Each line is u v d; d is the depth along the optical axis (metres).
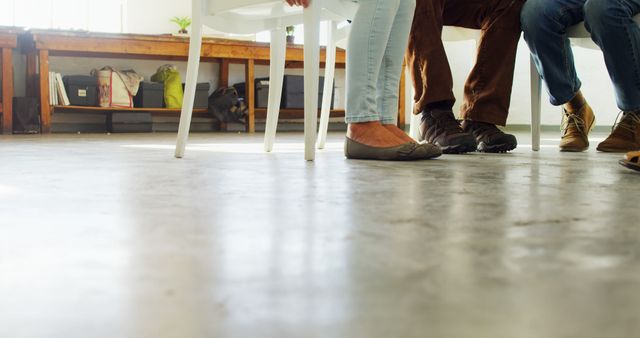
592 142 3.20
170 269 0.48
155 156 1.83
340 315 0.37
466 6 2.12
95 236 0.61
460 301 0.40
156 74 5.16
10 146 2.45
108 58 5.28
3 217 0.72
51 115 4.97
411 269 0.48
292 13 2.00
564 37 2.08
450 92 1.93
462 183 1.10
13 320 0.36
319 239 0.60
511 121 5.62
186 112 1.77
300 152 2.04
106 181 1.12
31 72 4.87
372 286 0.43
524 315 0.37
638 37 1.94
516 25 2.05
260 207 0.81
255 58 5.06
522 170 1.37
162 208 0.80
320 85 5.54
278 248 0.56
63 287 0.43
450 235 0.62
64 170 1.34
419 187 1.04
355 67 1.65
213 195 0.93
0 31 4.28
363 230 0.65
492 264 0.50
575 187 1.05
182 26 5.40
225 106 5.17
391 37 1.71
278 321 0.36
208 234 0.63
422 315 0.37
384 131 1.66
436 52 1.92
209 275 0.47
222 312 0.38
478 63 2.07
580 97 2.22
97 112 5.07
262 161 1.61
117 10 5.43
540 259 0.52
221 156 1.83
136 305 0.39
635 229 0.66
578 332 0.34
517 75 5.57
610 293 0.42
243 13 1.94
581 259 0.52
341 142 3.00
